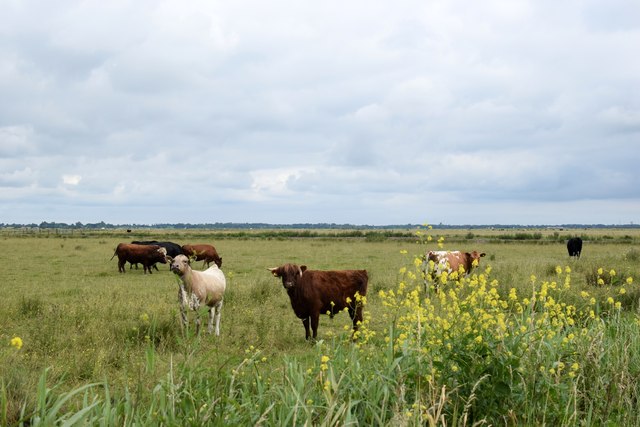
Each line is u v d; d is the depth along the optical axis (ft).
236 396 15.48
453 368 15.12
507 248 131.95
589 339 18.89
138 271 76.64
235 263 86.43
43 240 162.09
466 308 18.28
